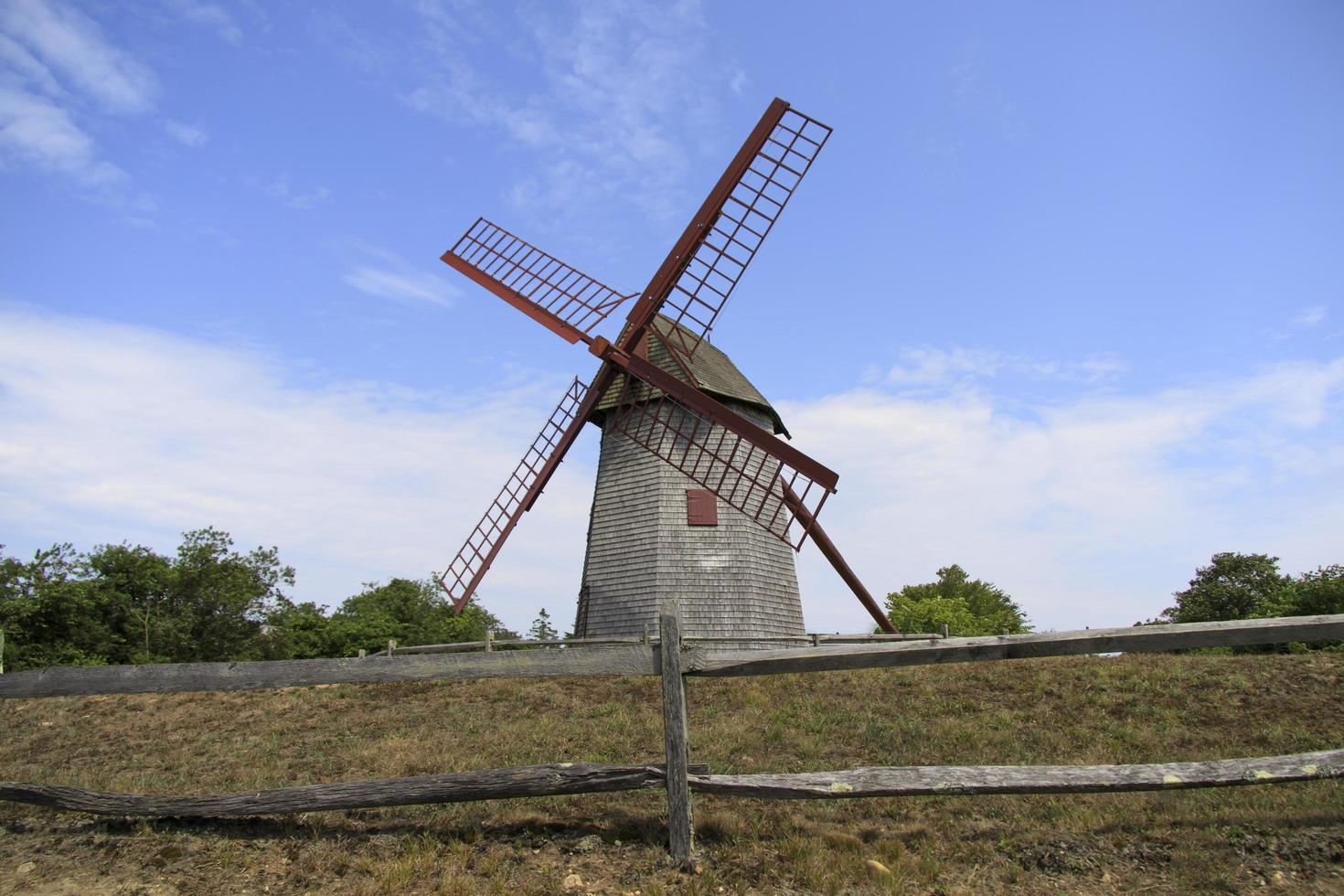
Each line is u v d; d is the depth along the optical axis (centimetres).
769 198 2172
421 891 679
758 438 1952
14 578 4306
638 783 745
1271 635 711
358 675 835
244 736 1351
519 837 773
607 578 2212
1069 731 1184
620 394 2230
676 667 760
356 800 777
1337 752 700
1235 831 715
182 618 4772
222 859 734
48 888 695
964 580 6862
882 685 1527
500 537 2280
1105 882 661
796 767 1065
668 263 2111
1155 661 1523
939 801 852
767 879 689
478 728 1337
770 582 2211
